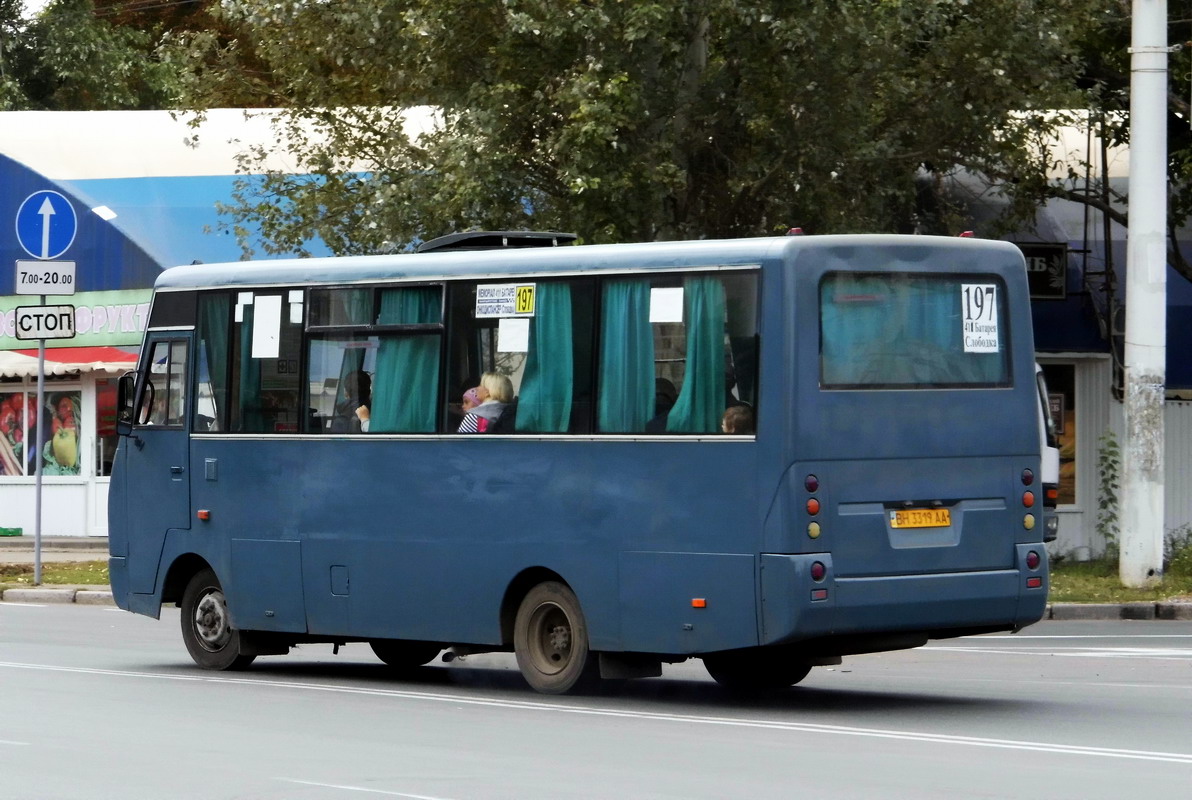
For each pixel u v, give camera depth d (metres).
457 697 14.29
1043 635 20.28
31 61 50.44
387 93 25.17
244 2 24.98
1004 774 9.92
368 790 9.44
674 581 13.10
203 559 16.86
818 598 12.45
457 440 14.63
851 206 24.00
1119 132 28.64
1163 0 23.70
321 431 15.71
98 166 34.38
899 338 13.00
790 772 10.05
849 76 22.91
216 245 33.44
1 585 26.67
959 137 24.33
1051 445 22.42
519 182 22.84
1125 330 25.39
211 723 12.48
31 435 35.91
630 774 10.01
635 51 22.59
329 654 19.30
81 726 12.27
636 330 13.50
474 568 14.48
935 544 12.99
